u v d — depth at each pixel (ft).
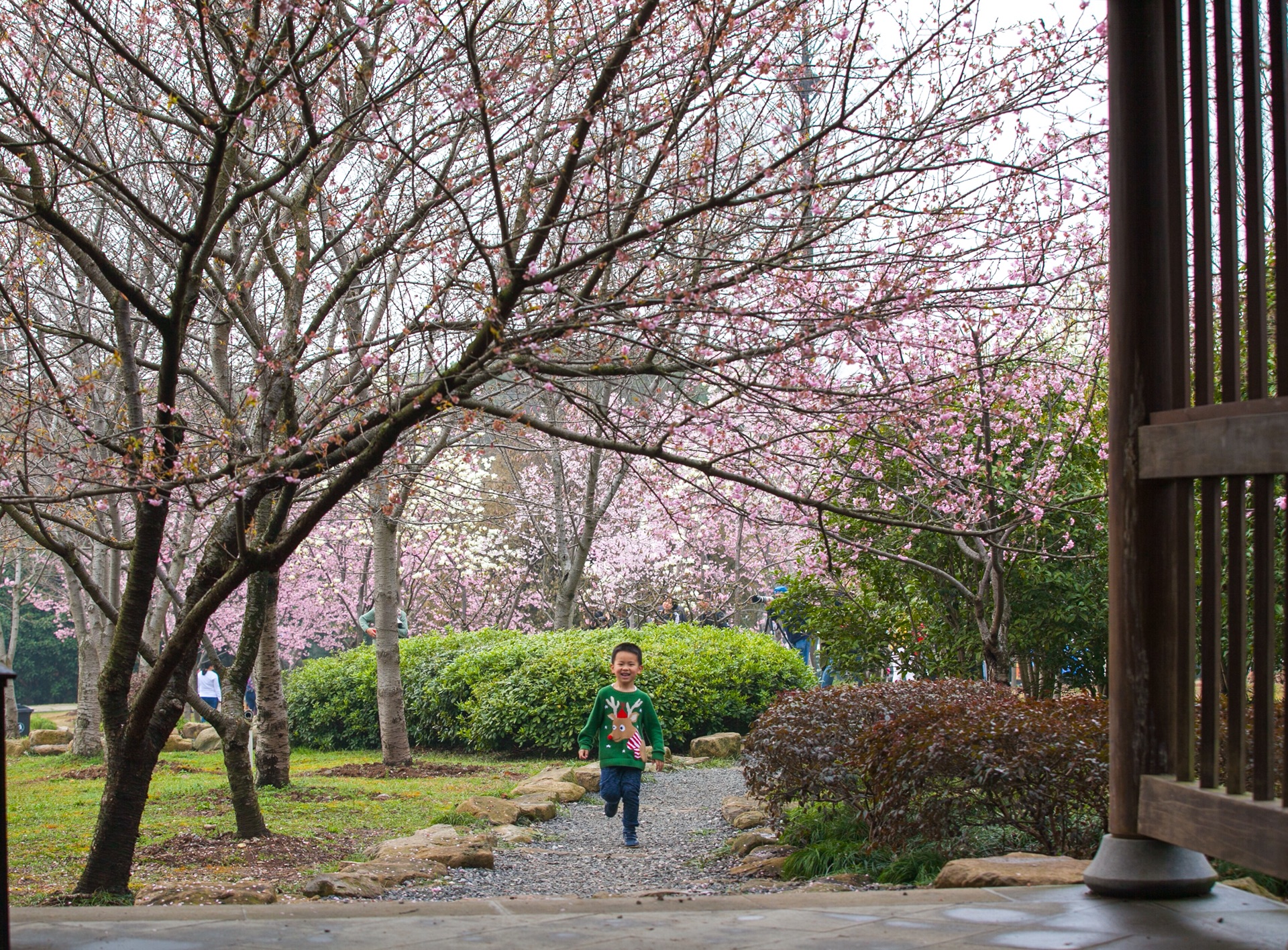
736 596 66.13
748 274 14.20
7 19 18.89
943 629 30.55
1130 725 9.85
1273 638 7.99
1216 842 8.40
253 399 16.78
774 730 20.35
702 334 16.26
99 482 16.67
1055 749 14.79
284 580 64.80
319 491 21.89
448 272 17.13
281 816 27.66
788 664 45.75
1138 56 10.03
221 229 16.60
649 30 15.71
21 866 21.42
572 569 52.13
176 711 18.80
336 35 17.48
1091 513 24.44
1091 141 16.21
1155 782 9.45
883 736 16.69
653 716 24.08
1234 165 8.64
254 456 15.93
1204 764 8.65
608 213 15.03
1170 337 9.74
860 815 19.35
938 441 21.59
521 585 73.77
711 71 15.28
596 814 28.53
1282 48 8.13
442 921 9.61
